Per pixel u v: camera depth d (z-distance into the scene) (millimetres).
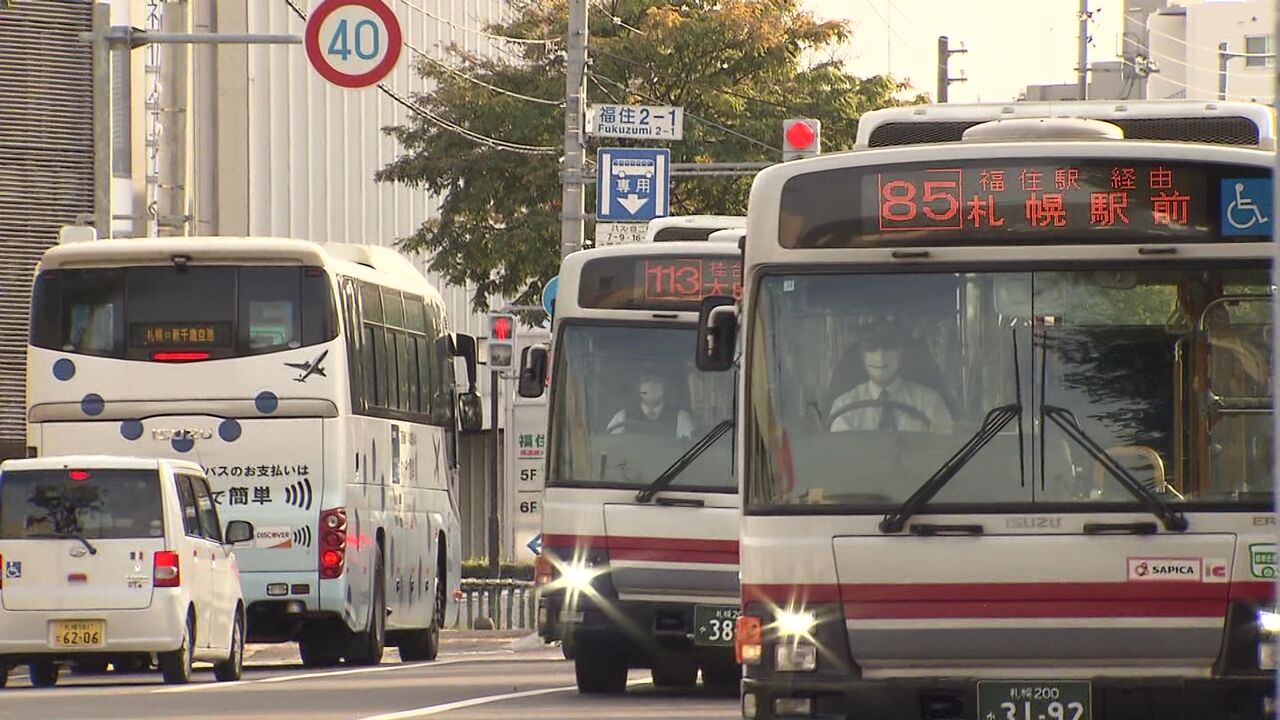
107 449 101250
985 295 47906
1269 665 46188
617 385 79875
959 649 46625
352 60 117500
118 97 154750
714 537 78375
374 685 87188
